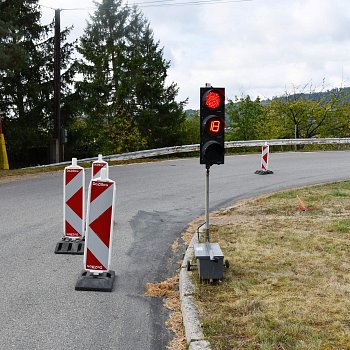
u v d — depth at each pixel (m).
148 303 5.32
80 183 7.42
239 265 6.24
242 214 9.98
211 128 6.10
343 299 4.96
